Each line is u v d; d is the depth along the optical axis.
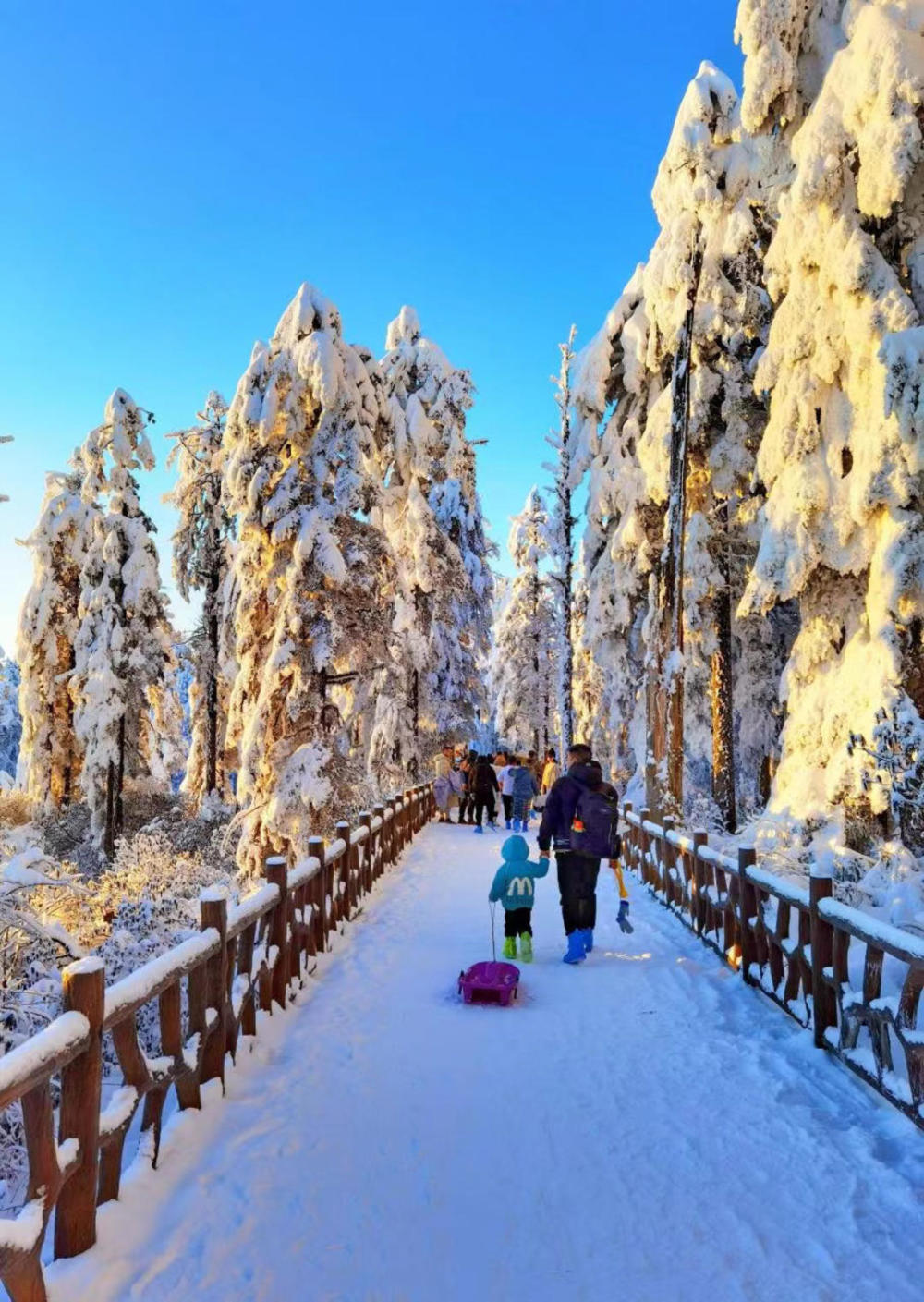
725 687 17.06
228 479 16.56
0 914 5.74
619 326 19.78
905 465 9.89
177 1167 4.17
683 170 15.77
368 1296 3.20
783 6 11.53
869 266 10.12
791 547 10.94
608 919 10.52
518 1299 3.18
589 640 20.56
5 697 48.59
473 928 10.01
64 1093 3.36
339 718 16.78
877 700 9.98
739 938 7.54
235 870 22.47
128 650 27.23
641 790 20.02
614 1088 5.16
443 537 27.94
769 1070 5.38
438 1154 4.34
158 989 4.10
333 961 8.42
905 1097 4.45
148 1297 3.17
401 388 29.08
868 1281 3.25
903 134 9.48
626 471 18.75
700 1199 3.87
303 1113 4.85
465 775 24.89
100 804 26.50
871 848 10.09
